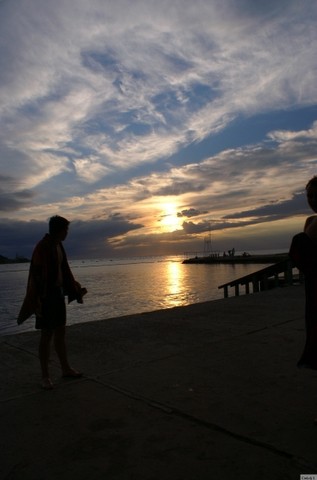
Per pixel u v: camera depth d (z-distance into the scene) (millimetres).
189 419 3297
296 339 5594
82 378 4359
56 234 4176
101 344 5727
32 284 4039
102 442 2977
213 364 4680
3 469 2656
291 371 4340
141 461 2707
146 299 32531
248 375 4273
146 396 3801
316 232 2848
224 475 2518
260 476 2492
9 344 5852
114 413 3457
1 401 3783
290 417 3266
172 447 2871
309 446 2807
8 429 3219
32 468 2660
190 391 3887
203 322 7000
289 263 12961
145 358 5012
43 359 4121
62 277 4312
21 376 4480
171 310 8320
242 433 3025
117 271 104062
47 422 3326
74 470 2627
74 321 22156
